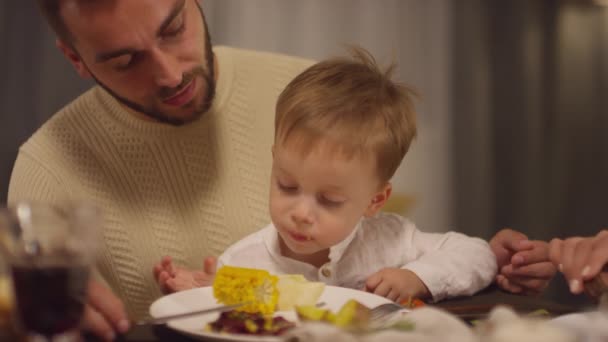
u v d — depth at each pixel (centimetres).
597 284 113
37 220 76
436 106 361
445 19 357
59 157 154
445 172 365
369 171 121
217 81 159
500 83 368
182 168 154
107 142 153
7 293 81
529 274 130
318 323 80
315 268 133
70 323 77
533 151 374
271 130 163
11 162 298
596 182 386
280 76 168
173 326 89
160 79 124
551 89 374
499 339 73
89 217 76
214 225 156
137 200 153
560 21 372
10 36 297
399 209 354
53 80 301
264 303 99
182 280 112
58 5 118
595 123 381
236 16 327
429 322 81
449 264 129
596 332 80
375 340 75
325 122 117
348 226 122
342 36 342
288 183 119
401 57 353
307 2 335
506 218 374
